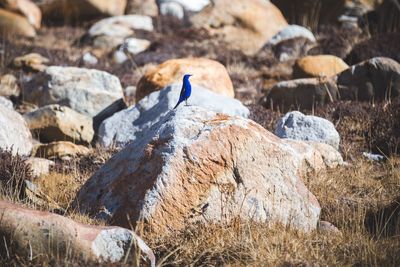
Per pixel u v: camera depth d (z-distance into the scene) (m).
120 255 27.30
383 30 89.81
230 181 31.66
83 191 34.03
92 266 26.25
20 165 39.56
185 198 31.06
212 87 55.31
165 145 31.91
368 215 34.72
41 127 50.62
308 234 30.92
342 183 39.38
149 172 31.66
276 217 31.88
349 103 53.97
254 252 28.48
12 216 26.80
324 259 28.56
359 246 29.39
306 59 65.25
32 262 26.34
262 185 32.09
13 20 94.75
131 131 49.34
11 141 45.44
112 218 31.44
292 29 84.38
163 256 29.34
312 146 42.50
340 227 33.59
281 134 46.12
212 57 83.12
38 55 77.31
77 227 27.06
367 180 40.09
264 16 96.44
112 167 33.72
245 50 92.69
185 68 55.97
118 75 73.75
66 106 55.59
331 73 63.97
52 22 103.25
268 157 32.56
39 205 35.38
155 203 30.81
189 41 90.12
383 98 56.16
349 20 93.81
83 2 101.56
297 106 57.19
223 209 31.27
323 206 36.09
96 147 48.84
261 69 77.81
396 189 38.16
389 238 30.59
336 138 45.66
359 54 70.44
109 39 88.00
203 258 29.09
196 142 31.75
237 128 32.50
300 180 33.47
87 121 52.34
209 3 96.06
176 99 49.53
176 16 94.88
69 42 91.62
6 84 66.62
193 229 30.48
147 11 98.69
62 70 57.62
